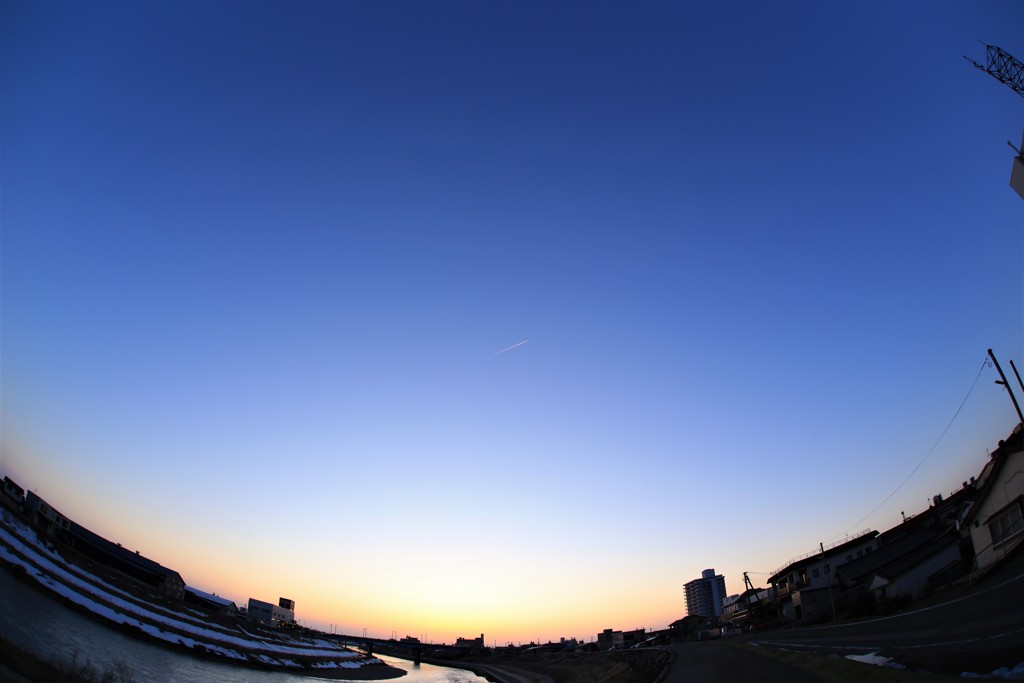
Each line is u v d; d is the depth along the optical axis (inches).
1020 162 1662.2
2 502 2429.9
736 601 5393.7
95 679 1206.9
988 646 730.8
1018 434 1660.9
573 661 5226.4
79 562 2827.3
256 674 2642.7
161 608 3078.2
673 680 1444.4
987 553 1836.9
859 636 1393.9
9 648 1073.5
